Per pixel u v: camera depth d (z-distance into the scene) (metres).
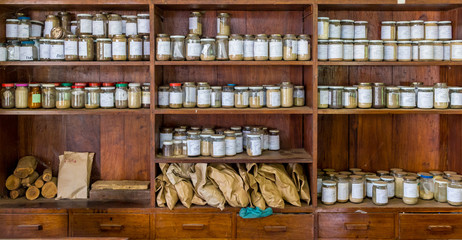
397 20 2.75
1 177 2.56
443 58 2.54
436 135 2.79
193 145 2.48
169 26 2.73
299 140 2.79
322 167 2.80
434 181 2.57
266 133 2.72
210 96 2.54
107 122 2.77
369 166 2.80
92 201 2.54
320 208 2.43
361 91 2.50
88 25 2.55
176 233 2.43
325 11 2.73
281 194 2.46
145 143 2.78
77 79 2.74
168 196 2.43
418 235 2.44
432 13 2.75
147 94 2.52
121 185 2.61
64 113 2.42
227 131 2.53
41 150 2.77
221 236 2.42
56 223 2.42
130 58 2.46
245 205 2.39
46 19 2.58
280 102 2.56
